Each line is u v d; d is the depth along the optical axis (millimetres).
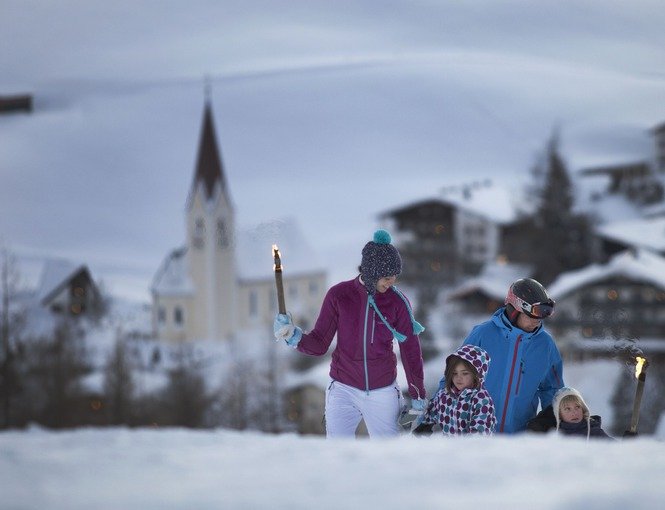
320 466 9617
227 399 153500
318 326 16938
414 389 16875
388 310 16672
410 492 8430
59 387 143375
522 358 17172
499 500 8086
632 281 163375
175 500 8078
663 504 8102
